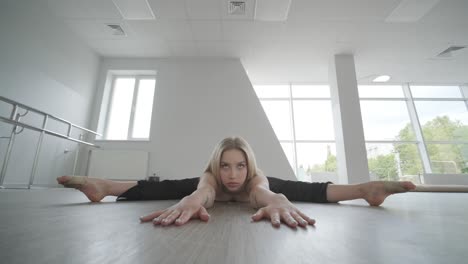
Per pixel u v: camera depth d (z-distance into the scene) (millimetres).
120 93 3982
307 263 219
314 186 1149
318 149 4711
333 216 614
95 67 3750
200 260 223
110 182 1080
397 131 5016
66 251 245
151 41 3490
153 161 3400
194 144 3488
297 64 4094
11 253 231
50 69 2844
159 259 224
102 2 2762
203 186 773
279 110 4984
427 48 3645
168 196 1180
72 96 3221
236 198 1093
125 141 3467
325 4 2740
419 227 446
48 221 453
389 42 3475
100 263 207
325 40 3426
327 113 4941
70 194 1480
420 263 224
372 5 2754
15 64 2398
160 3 2754
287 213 487
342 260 231
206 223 459
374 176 4484
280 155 3359
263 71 4348
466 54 3848
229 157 934
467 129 4938
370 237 350
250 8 2803
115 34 3328
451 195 1832
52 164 2816
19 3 2451
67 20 3045
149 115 3881
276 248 276
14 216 511
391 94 5238
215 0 2697
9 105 2297
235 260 225
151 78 4066
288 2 2684
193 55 3834
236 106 3648
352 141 3379
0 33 2264
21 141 2391
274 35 3312
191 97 3717
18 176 2338
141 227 405
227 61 3893
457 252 267
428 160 4730
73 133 3225
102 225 418
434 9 2850
